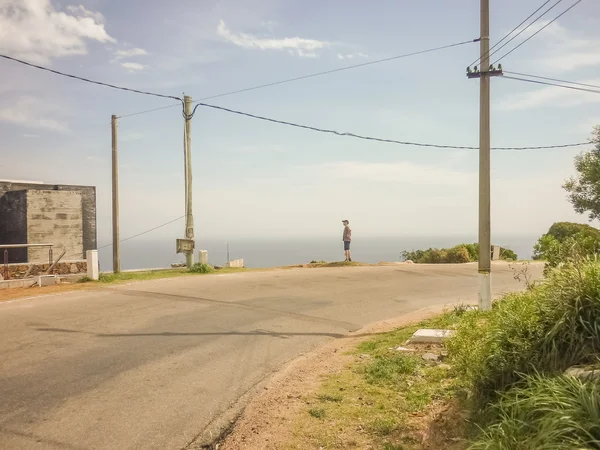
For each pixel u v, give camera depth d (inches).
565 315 195.9
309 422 210.2
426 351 311.3
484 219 418.6
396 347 327.6
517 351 197.9
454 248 1207.6
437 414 206.8
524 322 209.2
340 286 652.1
